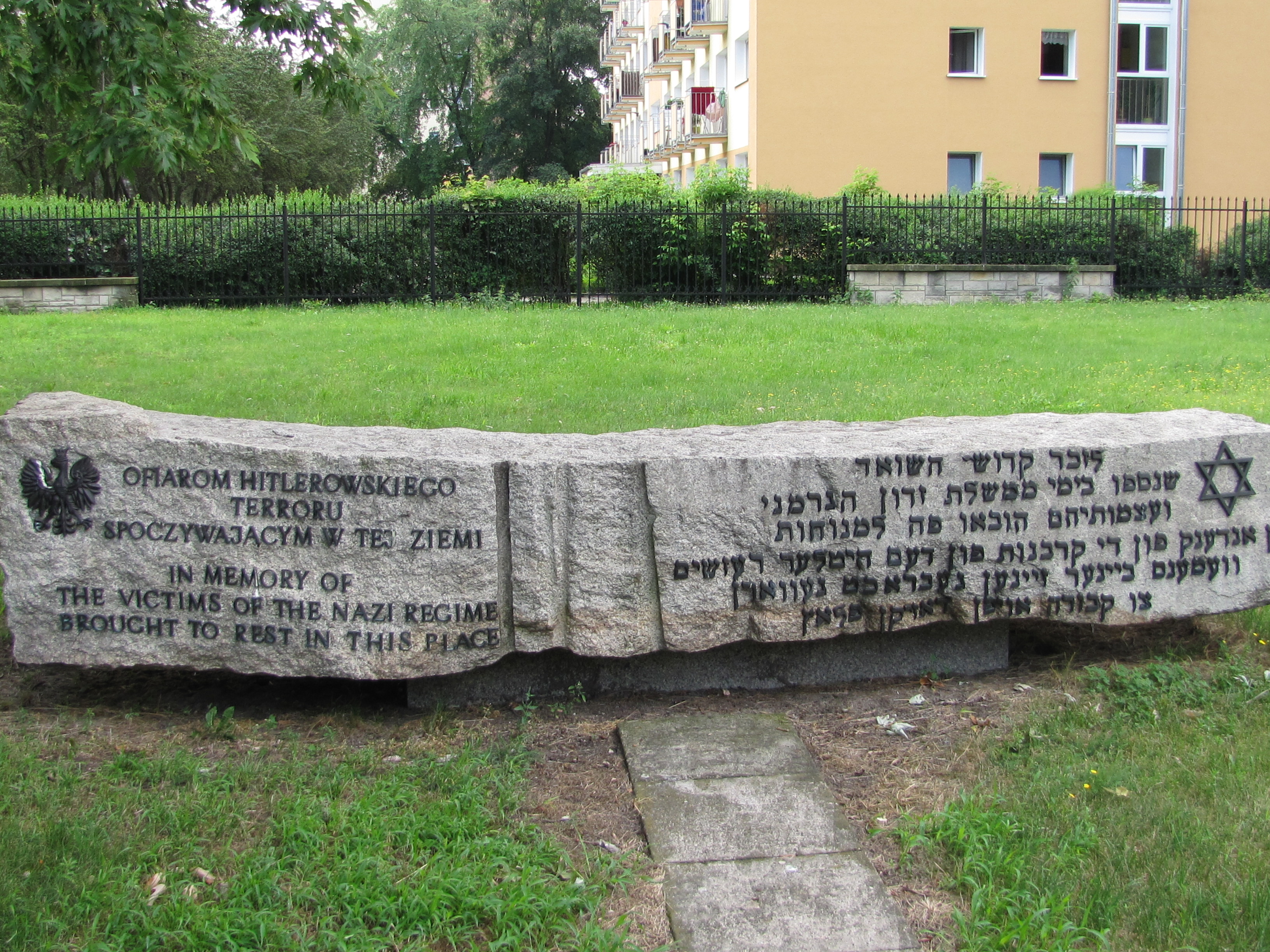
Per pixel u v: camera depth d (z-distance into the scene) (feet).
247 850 10.85
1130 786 11.93
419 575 13.94
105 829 11.05
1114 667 15.25
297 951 9.46
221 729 13.79
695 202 61.36
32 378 32.04
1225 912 9.82
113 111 19.30
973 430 15.88
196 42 100.37
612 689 15.17
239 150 20.74
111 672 15.69
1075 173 89.56
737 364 34.50
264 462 13.80
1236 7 89.10
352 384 31.32
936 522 14.76
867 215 62.03
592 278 60.59
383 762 13.01
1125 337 40.68
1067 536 15.11
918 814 11.59
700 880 10.52
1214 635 16.53
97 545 13.91
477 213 58.59
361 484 13.83
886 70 85.81
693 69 115.55
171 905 9.93
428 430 15.65
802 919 9.93
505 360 35.19
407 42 159.02
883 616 14.80
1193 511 15.43
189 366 34.45
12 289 55.57
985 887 10.14
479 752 13.19
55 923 9.61
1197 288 63.21
